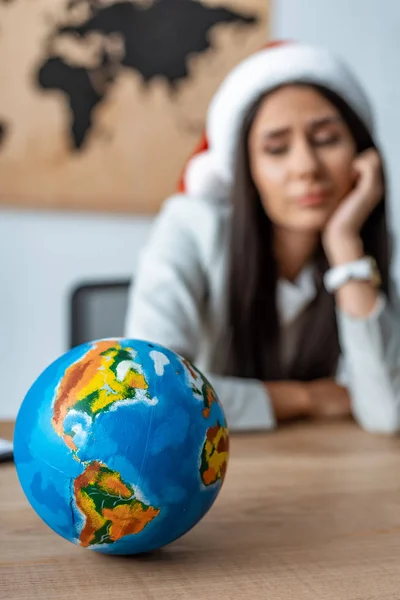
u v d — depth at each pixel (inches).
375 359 35.0
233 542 16.0
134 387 13.7
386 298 39.3
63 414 13.5
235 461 24.3
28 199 69.1
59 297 70.9
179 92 72.0
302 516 18.0
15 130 68.7
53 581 13.4
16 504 18.5
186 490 13.6
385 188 40.8
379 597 12.9
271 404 32.9
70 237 71.0
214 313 42.4
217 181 42.8
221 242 41.8
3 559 14.6
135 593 12.9
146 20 70.9
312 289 42.5
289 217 38.9
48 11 68.7
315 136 38.2
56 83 69.2
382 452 26.6
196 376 14.8
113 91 70.6
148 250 42.3
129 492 13.1
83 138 70.1
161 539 14.1
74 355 14.8
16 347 70.0
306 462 24.4
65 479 13.2
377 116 79.6
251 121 38.4
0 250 69.1
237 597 12.8
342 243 38.4
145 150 71.7
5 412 69.7
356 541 16.1
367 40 78.2
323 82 37.9
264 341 41.4
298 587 13.3
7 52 68.2
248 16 73.2
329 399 36.4
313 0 75.6
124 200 71.4
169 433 13.4
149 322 37.7
